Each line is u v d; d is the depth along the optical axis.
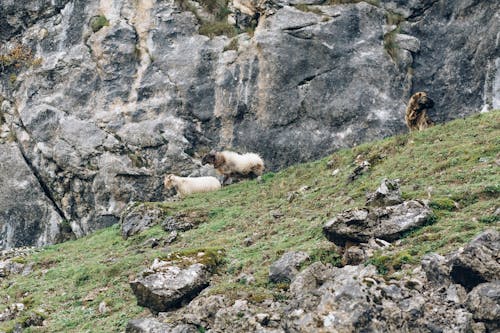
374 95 44.25
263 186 37.44
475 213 23.47
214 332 19.95
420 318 17.70
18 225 45.91
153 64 46.75
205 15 48.00
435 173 29.25
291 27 45.62
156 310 23.00
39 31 49.44
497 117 33.94
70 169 45.38
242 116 45.19
